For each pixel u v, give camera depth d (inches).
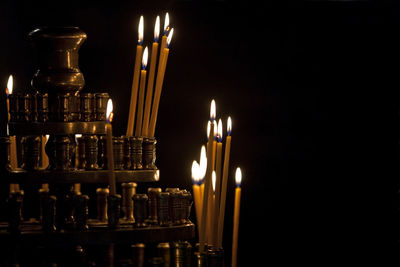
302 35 148.4
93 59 139.7
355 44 149.3
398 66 149.4
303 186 148.9
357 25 149.2
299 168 148.9
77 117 85.7
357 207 149.8
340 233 149.3
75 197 80.0
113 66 140.3
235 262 89.5
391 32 149.3
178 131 144.6
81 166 87.8
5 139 84.7
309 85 149.0
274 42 147.6
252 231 147.4
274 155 148.2
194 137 145.0
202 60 145.4
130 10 141.0
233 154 147.0
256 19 147.0
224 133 146.4
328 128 149.6
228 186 146.6
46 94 83.8
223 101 146.3
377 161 150.3
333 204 149.6
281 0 147.2
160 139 144.2
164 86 144.4
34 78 84.5
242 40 146.8
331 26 148.9
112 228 80.7
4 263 81.6
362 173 150.0
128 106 140.6
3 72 135.0
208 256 82.7
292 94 148.6
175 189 86.1
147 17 141.9
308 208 149.0
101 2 139.6
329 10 148.6
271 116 147.9
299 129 149.2
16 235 77.8
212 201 87.4
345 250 149.0
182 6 144.4
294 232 148.4
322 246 149.0
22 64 135.8
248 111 147.4
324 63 149.2
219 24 145.9
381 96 149.9
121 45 140.4
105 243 79.0
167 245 85.5
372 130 150.3
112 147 82.3
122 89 140.4
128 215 91.1
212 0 145.4
